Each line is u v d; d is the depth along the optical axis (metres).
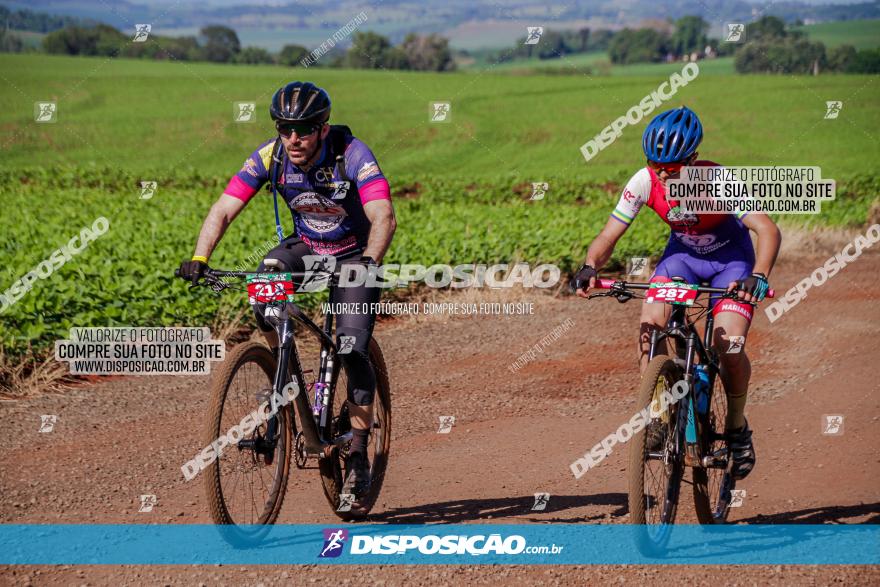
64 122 39.09
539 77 56.38
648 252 12.63
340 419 4.49
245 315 8.46
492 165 33.62
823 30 60.75
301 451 4.21
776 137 37.38
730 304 4.30
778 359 7.84
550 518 4.48
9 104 42.25
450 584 3.71
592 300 10.26
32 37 66.00
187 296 8.39
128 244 10.69
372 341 4.76
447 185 24.92
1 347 6.77
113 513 4.46
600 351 8.17
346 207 4.27
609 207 17.78
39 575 3.72
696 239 4.48
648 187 4.36
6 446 5.38
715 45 61.81
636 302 10.07
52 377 6.67
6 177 24.44
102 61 59.38
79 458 5.24
